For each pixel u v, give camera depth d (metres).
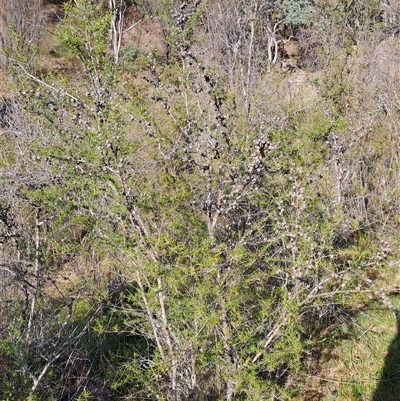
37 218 3.65
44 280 3.70
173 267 3.22
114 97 3.28
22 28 11.85
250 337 3.15
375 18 7.60
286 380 3.97
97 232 3.46
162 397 3.31
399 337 4.33
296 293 3.38
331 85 5.23
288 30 14.47
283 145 3.57
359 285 3.43
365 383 3.99
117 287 4.23
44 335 3.64
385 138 5.85
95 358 4.06
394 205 5.45
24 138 4.31
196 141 3.52
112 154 3.14
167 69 3.71
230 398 3.30
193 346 3.24
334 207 4.32
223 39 7.00
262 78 5.79
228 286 3.25
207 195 3.50
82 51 3.27
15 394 3.15
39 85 3.38
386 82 6.21
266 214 3.95
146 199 3.28
